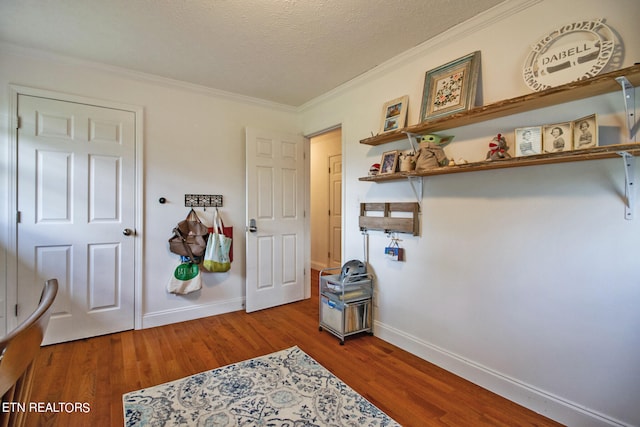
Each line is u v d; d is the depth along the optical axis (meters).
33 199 2.39
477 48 1.97
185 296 3.06
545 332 1.69
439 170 1.96
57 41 2.24
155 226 2.90
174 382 1.98
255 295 3.34
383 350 2.45
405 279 2.45
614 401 1.47
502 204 1.86
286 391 1.90
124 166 2.74
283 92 3.22
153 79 2.83
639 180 1.39
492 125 1.90
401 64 2.45
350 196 2.96
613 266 1.47
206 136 3.16
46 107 2.43
